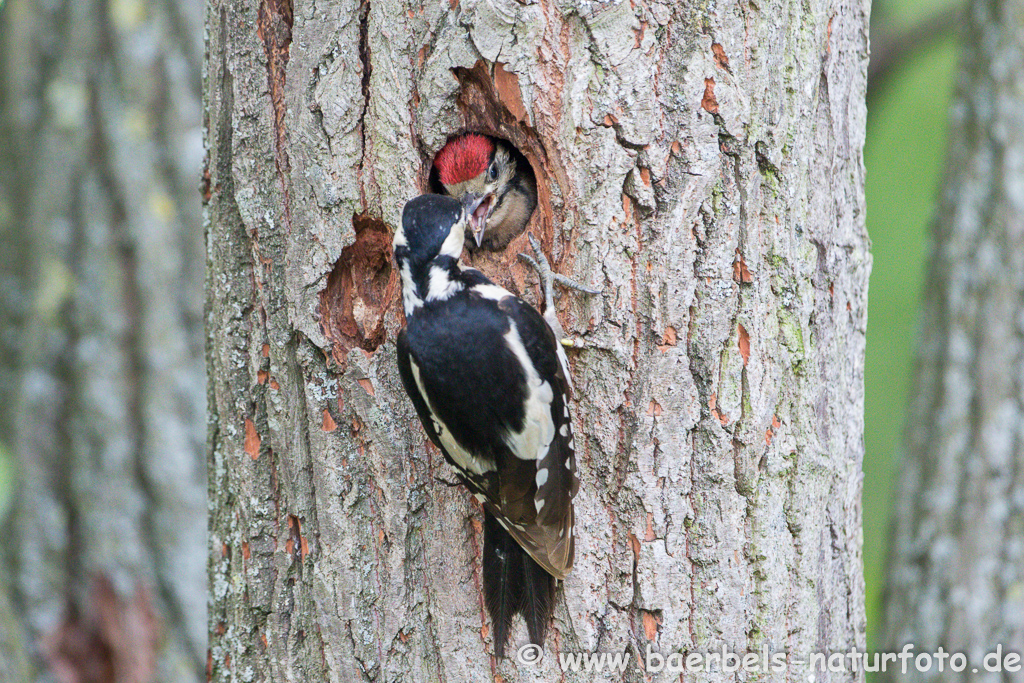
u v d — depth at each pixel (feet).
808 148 24.56
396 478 24.44
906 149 66.23
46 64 34.88
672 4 23.58
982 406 37.52
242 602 25.09
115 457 34.12
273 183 24.63
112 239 34.45
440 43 24.26
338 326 24.84
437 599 24.41
